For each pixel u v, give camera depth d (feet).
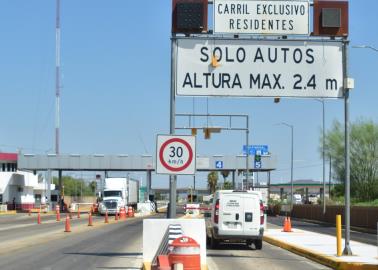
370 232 166.61
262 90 74.28
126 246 98.12
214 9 72.69
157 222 65.82
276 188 642.22
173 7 73.72
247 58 74.18
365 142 277.85
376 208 173.99
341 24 74.64
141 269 65.87
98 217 246.27
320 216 240.53
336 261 71.61
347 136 78.54
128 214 256.32
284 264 74.43
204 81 74.08
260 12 73.10
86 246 98.02
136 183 327.67
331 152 287.89
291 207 282.15
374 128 279.08
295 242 104.99
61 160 319.06
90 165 319.88
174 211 70.54
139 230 147.54
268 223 204.64
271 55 74.38
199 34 74.08
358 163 278.87
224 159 317.83
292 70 74.59
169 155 66.39
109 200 266.16
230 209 93.40
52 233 133.80
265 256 84.84
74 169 321.73
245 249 96.07
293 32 73.51
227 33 72.90
